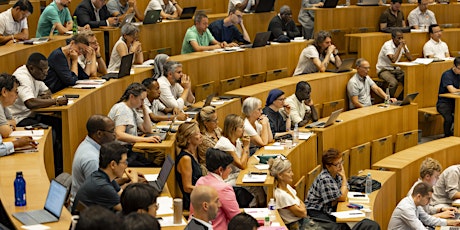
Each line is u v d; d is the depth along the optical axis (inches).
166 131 385.4
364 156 496.1
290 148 401.4
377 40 644.1
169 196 304.2
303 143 420.8
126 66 433.1
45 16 486.0
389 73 614.5
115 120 364.2
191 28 554.3
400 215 370.9
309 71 581.9
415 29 676.7
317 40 581.0
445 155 478.3
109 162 253.4
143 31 553.0
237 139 372.8
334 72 571.2
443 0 727.1
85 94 379.2
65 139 353.4
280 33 617.3
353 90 561.6
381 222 392.2
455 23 709.3
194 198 264.2
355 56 650.2
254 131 403.5
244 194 335.0
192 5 679.7
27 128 336.5
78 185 285.6
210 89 528.1
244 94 493.4
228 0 707.4
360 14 666.2
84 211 167.6
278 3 729.0
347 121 477.1
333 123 467.5
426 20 681.6
